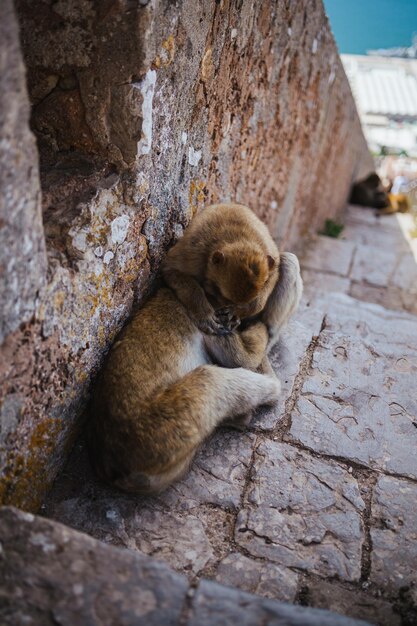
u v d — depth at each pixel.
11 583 1.75
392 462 2.95
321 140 8.45
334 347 3.79
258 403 3.09
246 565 2.39
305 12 5.32
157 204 3.19
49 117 2.77
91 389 2.83
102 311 2.78
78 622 1.67
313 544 2.51
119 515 2.59
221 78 3.68
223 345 3.26
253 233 3.32
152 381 2.75
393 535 2.57
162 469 2.56
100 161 2.80
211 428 2.80
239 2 3.58
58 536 1.88
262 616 1.74
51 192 2.60
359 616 2.21
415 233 11.84
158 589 1.78
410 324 4.34
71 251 2.47
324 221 11.14
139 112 2.65
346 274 8.19
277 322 3.62
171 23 2.75
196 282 3.21
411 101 25.55
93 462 2.70
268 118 5.12
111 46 2.53
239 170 4.71
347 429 3.13
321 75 6.97
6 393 2.09
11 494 2.28
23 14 2.54
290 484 2.79
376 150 25.36
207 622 1.71
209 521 2.60
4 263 1.86
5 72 1.68
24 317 2.07
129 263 2.99
